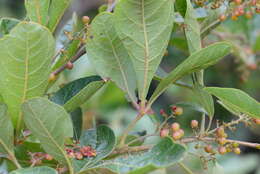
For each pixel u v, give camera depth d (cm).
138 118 69
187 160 111
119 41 69
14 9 177
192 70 67
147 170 61
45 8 69
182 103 74
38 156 71
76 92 72
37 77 65
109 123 108
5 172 73
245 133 159
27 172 63
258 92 151
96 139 72
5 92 65
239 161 133
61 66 72
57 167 69
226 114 133
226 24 117
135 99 70
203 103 70
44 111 63
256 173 136
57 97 72
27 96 66
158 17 65
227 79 151
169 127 71
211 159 70
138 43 66
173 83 72
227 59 150
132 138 78
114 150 70
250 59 117
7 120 66
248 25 116
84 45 72
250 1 74
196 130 75
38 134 65
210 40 110
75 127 74
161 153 63
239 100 66
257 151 161
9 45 62
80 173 68
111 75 70
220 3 73
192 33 69
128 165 65
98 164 67
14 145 69
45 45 63
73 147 70
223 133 69
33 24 62
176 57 144
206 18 75
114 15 65
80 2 158
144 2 64
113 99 106
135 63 67
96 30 68
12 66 63
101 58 69
